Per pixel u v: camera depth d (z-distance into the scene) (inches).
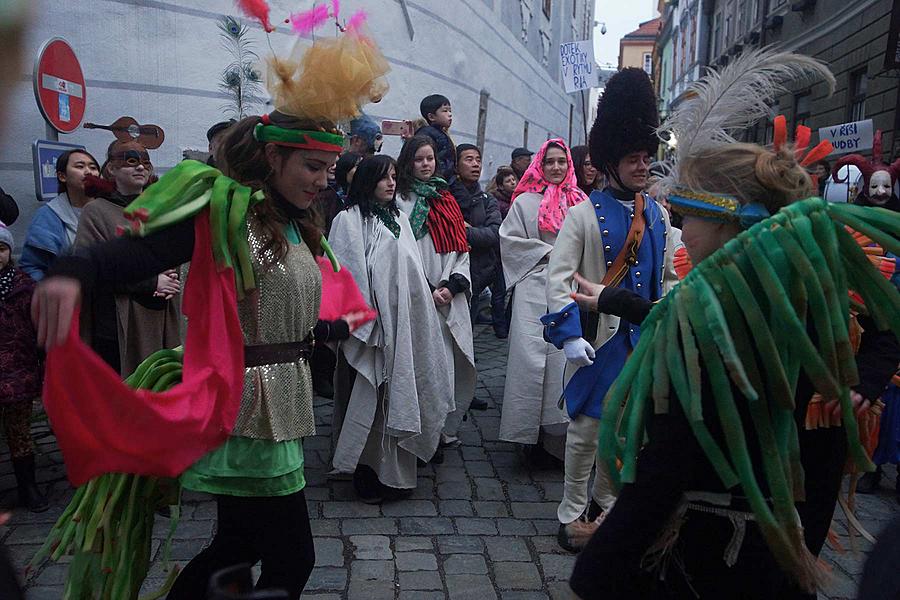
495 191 313.6
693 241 59.6
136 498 75.7
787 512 52.8
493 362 262.5
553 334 113.1
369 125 216.7
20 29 37.4
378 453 141.4
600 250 115.3
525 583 115.6
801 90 611.5
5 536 126.1
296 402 78.2
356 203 144.7
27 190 225.0
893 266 85.1
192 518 134.0
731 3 935.0
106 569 73.5
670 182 64.3
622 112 111.7
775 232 53.1
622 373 59.2
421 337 144.1
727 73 64.8
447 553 124.4
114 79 254.5
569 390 119.3
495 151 563.5
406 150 159.2
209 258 70.0
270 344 76.6
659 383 53.9
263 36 282.0
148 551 78.7
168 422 64.2
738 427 51.8
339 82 73.8
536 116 719.1
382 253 140.9
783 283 52.7
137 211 64.2
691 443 53.6
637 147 112.0
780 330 52.6
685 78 1266.0
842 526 135.1
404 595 111.3
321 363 141.9
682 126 65.4
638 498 54.1
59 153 195.5
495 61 541.6
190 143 273.1
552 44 801.6
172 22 265.1
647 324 59.3
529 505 144.4
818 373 51.9
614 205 115.7
